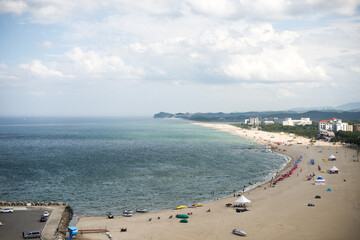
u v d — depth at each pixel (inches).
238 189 5502.0
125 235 3408.0
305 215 3907.5
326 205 4291.3
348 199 4576.8
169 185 5836.6
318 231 3400.6
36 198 5027.1
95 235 3427.7
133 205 4660.4
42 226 3538.4
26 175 6776.6
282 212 4045.3
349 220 3718.0
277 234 3336.6
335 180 5910.4
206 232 3440.0
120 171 7199.8
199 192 5349.4
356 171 6830.7
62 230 3435.0
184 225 3681.1
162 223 3779.5
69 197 5083.7
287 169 7273.6
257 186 5659.5
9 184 5940.0
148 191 5423.2
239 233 3341.5
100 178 6451.8
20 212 4005.9
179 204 4699.8
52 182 6107.3
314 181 5861.2
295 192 5054.1
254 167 7667.3
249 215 3971.5
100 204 4714.6
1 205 4271.7
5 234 3287.4
